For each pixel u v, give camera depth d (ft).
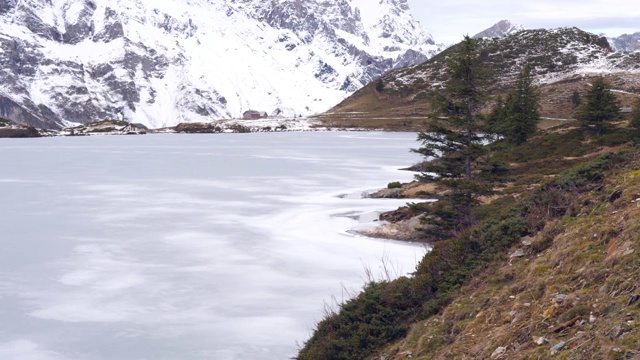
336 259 142.92
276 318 106.42
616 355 41.11
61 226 183.52
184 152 480.64
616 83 646.33
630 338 42.06
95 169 347.77
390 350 63.46
